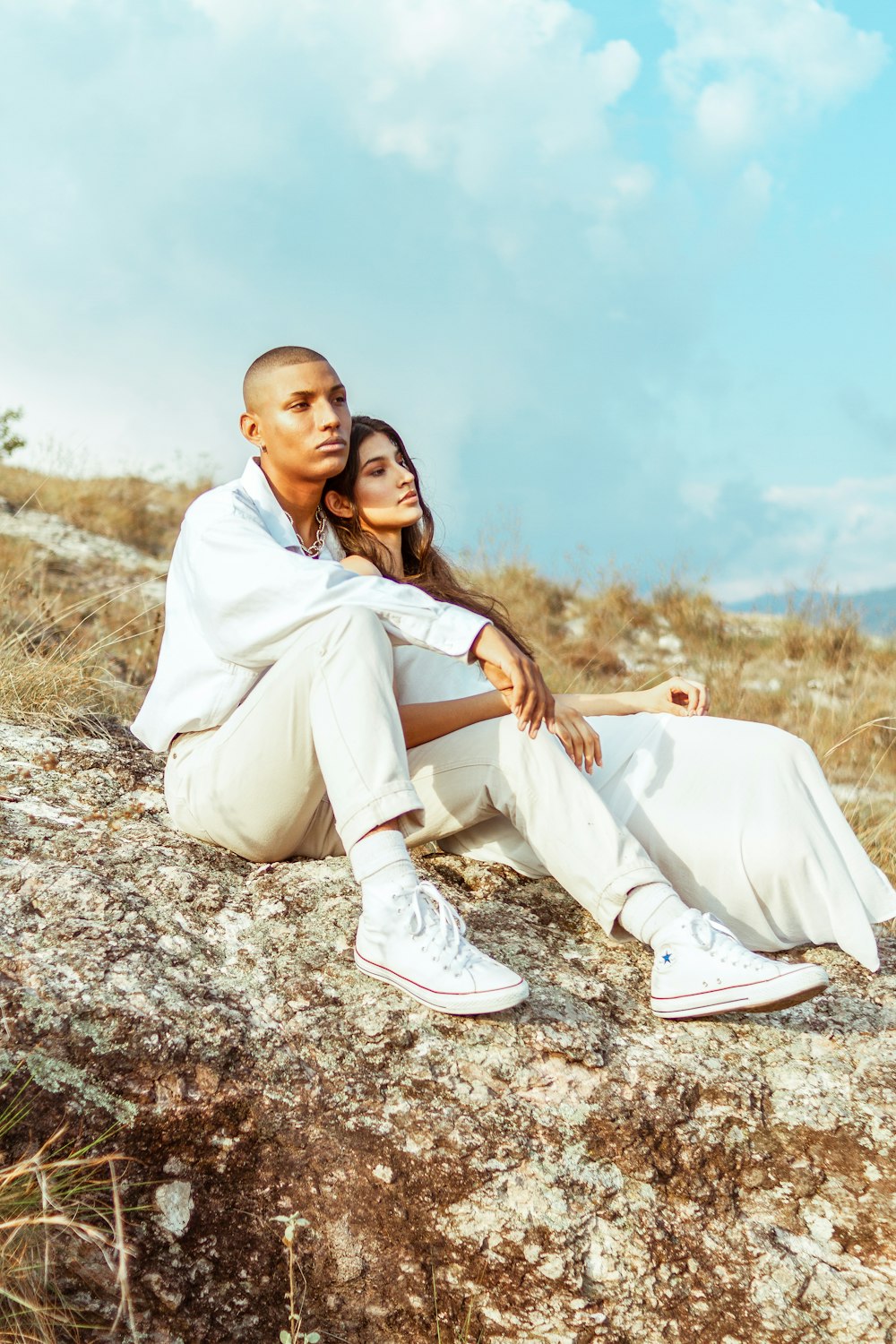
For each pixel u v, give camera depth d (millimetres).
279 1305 1890
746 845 2527
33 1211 1782
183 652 2611
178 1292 1851
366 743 2229
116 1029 2020
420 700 2713
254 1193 1961
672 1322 1919
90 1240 1822
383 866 2217
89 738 3439
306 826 2686
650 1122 2131
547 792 2404
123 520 10914
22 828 2664
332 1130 2021
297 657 2336
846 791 5871
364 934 2246
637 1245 1985
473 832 2857
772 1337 1909
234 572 2424
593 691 7043
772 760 2590
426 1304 1915
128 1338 1787
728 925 2598
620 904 2355
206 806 2607
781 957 2723
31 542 8898
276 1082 2053
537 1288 1932
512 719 2475
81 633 5895
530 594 10859
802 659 9414
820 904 2553
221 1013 2129
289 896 2562
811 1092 2258
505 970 2158
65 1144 1882
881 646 9938
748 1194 2098
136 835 2750
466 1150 2029
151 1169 1928
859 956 2498
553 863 2412
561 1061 2193
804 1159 2145
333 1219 1960
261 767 2459
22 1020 1981
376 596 2367
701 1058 2285
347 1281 1922
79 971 2117
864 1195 2096
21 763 3082
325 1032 2156
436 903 2221
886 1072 2336
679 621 10594
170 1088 1990
